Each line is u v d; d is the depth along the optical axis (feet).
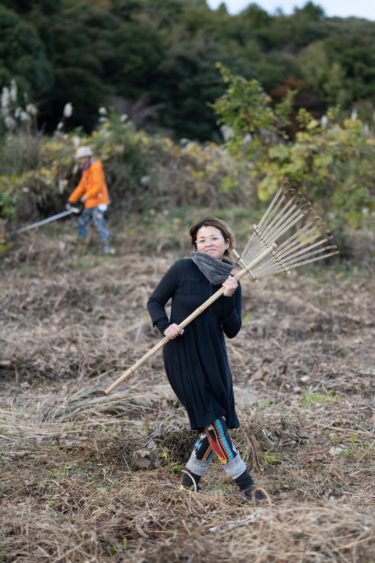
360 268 46.80
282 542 14.44
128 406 24.12
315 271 45.75
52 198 56.03
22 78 110.42
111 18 147.95
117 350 30.19
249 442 20.97
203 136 143.54
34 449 20.93
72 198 49.49
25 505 17.71
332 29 204.23
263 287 41.55
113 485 19.02
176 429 21.71
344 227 50.65
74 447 21.04
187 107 143.64
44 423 22.77
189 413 17.80
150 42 146.61
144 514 17.07
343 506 15.80
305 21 205.98
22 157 56.90
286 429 22.67
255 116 45.93
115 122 63.46
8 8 128.36
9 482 18.93
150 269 45.01
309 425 23.38
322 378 27.96
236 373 28.58
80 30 139.85
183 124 143.64
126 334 32.73
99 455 20.56
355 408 24.79
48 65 119.44
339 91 159.94
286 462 20.77
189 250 50.93
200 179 63.26
